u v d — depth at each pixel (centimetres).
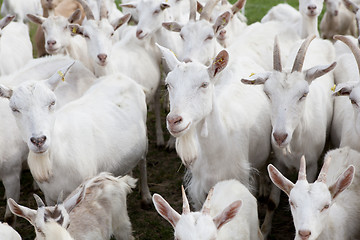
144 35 937
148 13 942
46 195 658
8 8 1262
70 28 859
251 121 670
